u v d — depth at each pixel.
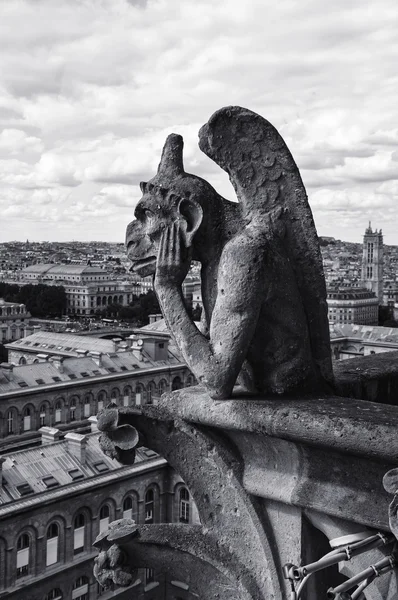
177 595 53.88
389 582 6.15
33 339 127.88
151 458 60.75
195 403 6.93
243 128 7.16
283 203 7.16
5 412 85.81
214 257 7.27
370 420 5.74
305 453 6.39
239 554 7.16
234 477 6.94
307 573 5.68
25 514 50.59
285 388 6.89
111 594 54.00
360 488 6.12
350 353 134.12
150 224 7.34
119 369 101.31
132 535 7.48
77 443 57.31
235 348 6.52
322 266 7.19
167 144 7.45
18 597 50.06
